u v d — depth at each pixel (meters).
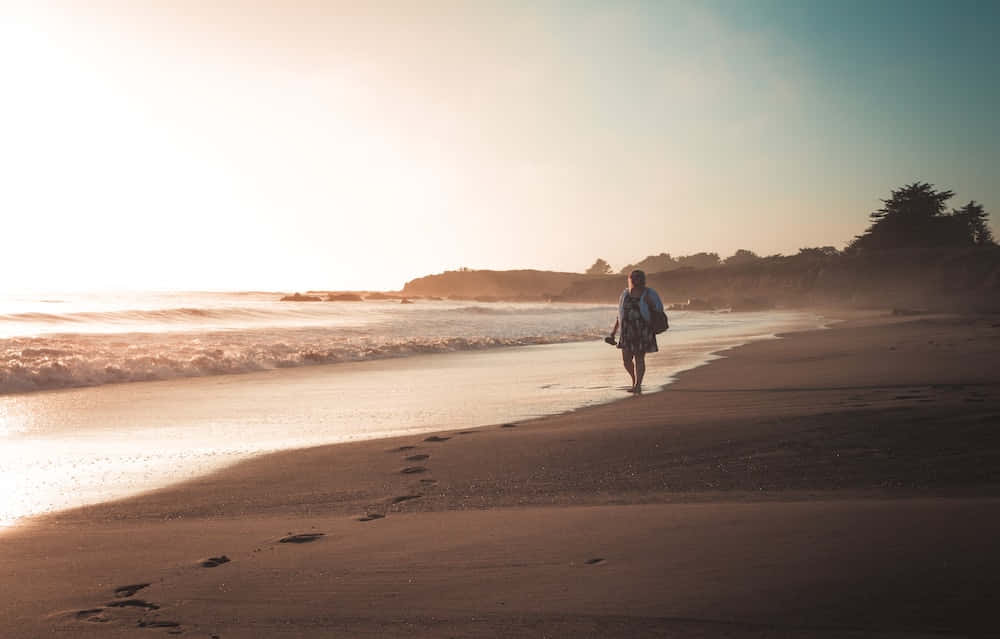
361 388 11.52
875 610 2.14
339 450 6.04
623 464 4.96
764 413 6.48
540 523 3.51
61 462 5.95
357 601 2.59
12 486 5.08
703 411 7.14
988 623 2.02
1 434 7.54
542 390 10.50
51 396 11.01
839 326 28.84
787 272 110.50
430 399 9.84
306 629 2.36
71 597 2.79
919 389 7.70
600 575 2.65
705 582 2.47
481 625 2.28
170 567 3.14
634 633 2.12
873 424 5.51
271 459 5.81
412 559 3.05
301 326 29.58
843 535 2.86
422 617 2.39
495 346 22.16
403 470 5.19
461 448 5.83
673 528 3.20
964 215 106.62
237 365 15.23
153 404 9.98
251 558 3.24
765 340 20.36
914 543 2.69
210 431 7.60
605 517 3.53
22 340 18.44
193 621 2.49
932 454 4.59
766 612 2.19
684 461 4.92
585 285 147.25
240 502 4.50
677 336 24.06
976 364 10.30
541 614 2.33
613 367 14.32
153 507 4.45
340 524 3.83
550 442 5.83
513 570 2.80
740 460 4.83
